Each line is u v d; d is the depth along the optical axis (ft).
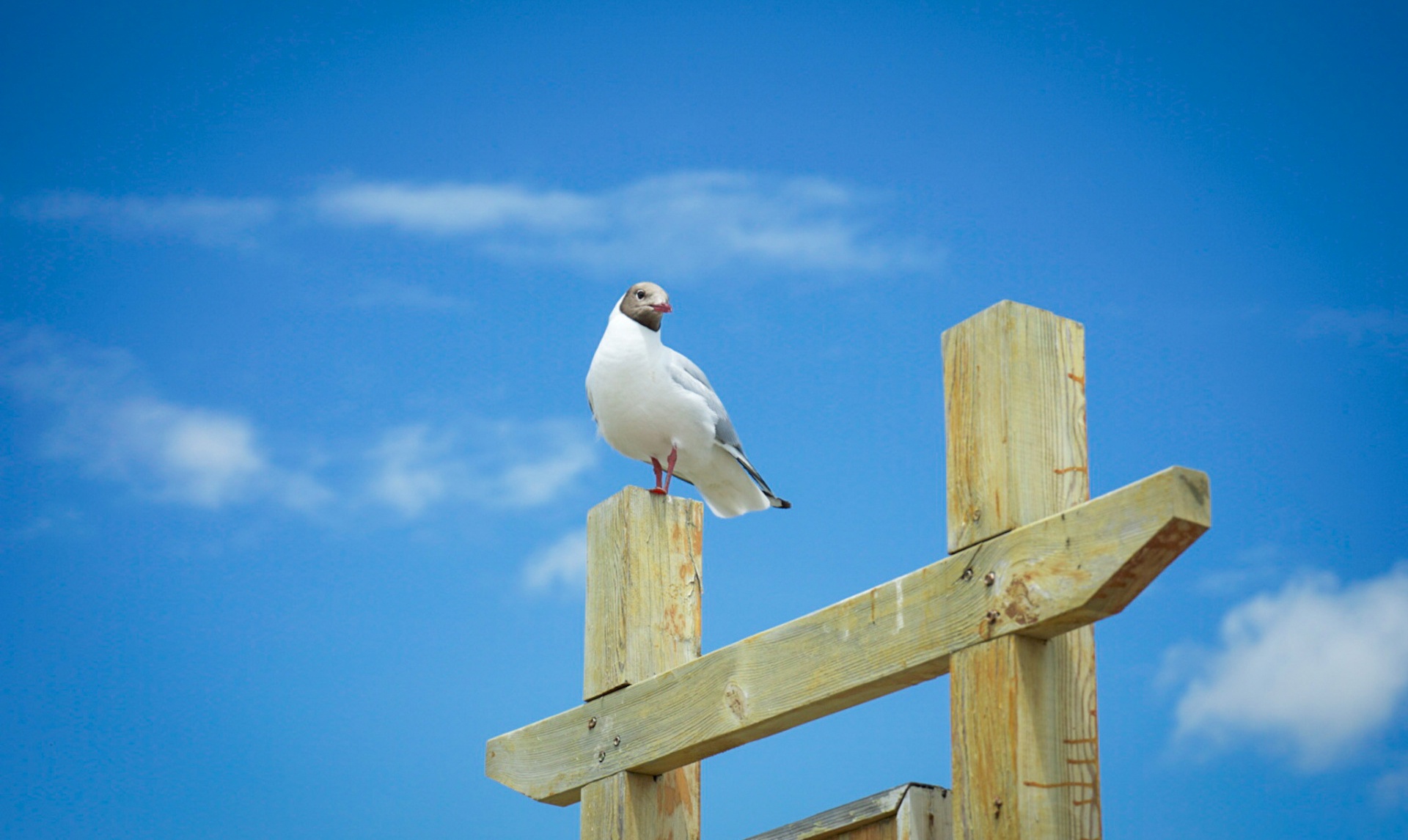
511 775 22.35
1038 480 15.05
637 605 21.06
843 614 16.55
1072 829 14.11
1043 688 14.43
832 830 17.85
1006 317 15.42
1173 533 13.14
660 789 20.18
